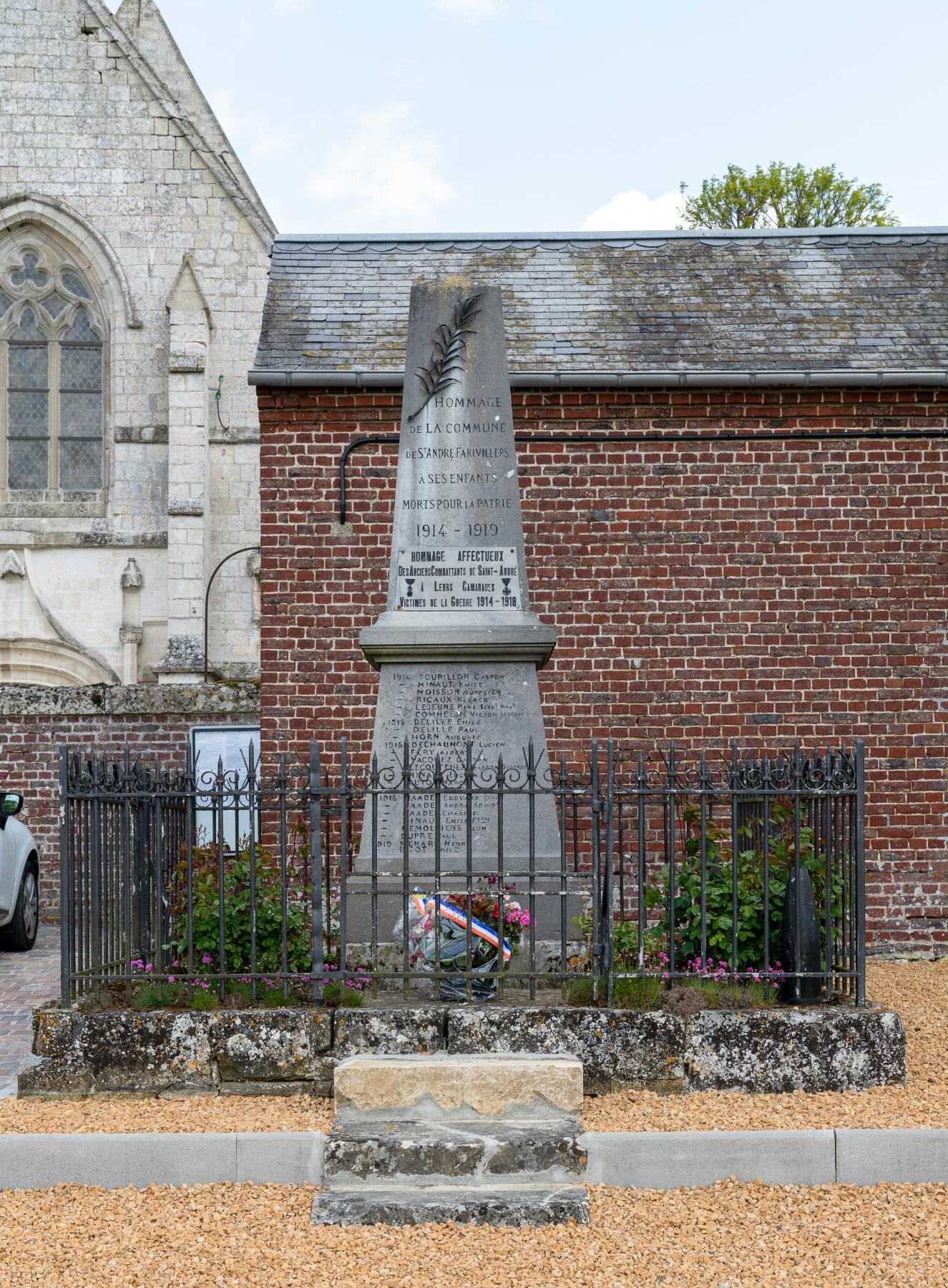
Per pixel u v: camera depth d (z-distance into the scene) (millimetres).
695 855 7152
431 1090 5648
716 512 11156
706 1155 5457
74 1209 5211
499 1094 5645
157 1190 5398
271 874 7270
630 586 11109
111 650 25422
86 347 26297
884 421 11219
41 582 25469
